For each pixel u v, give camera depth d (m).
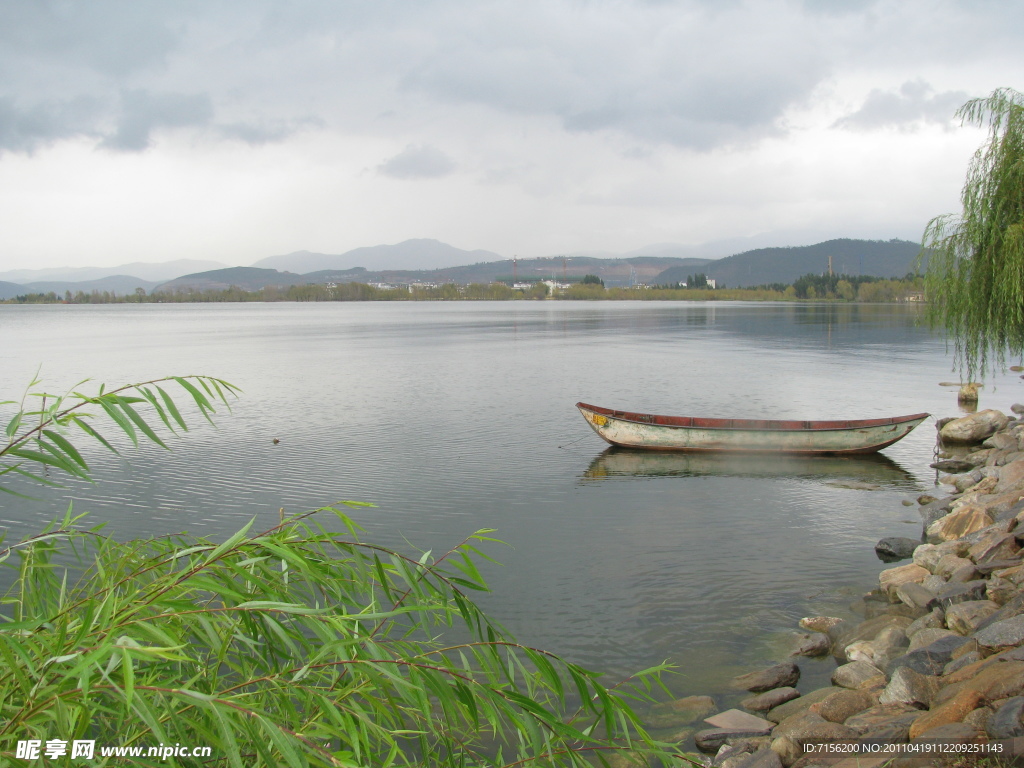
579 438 26.41
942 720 6.42
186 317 151.00
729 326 104.00
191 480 20.06
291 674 4.21
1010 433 24.00
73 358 58.03
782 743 7.26
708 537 15.47
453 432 27.41
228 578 3.91
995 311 18.59
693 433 23.94
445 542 15.05
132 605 3.74
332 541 4.53
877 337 80.25
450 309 197.50
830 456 23.70
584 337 81.94
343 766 3.28
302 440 25.78
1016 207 18.02
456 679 4.11
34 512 16.92
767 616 11.41
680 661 9.98
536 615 11.47
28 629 3.72
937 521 15.07
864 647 9.70
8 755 3.10
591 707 4.50
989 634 8.13
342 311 187.62
